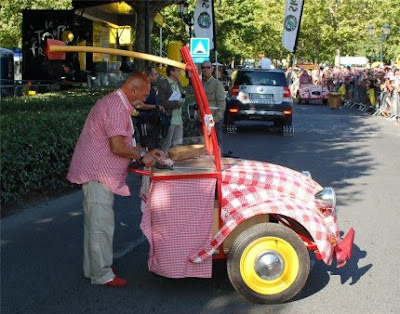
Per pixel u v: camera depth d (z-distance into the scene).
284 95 16.77
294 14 20.19
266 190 4.86
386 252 6.07
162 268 4.70
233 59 53.09
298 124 20.05
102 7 17.52
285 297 4.66
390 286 5.15
